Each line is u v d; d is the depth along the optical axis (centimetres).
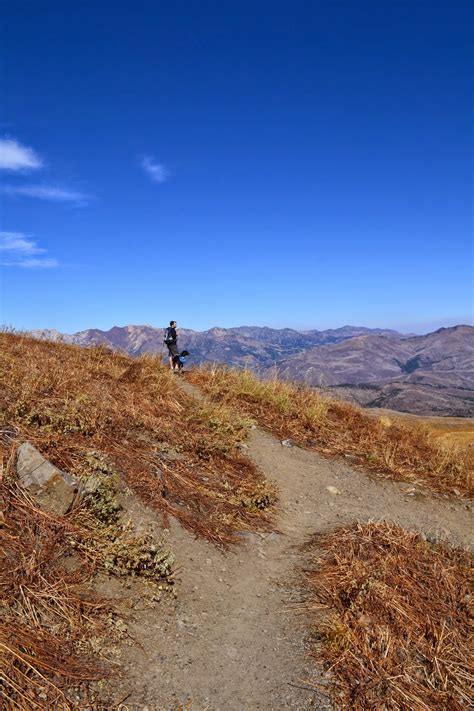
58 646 309
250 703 308
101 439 582
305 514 641
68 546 390
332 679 334
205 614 397
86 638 325
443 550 535
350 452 926
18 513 395
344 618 392
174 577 429
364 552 505
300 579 468
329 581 456
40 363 817
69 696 279
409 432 1124
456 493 808
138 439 641
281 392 1116
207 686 318
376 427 1088
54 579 356
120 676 307
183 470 620
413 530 588
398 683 331
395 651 361
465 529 663
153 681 312
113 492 489
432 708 313
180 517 519
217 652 355
